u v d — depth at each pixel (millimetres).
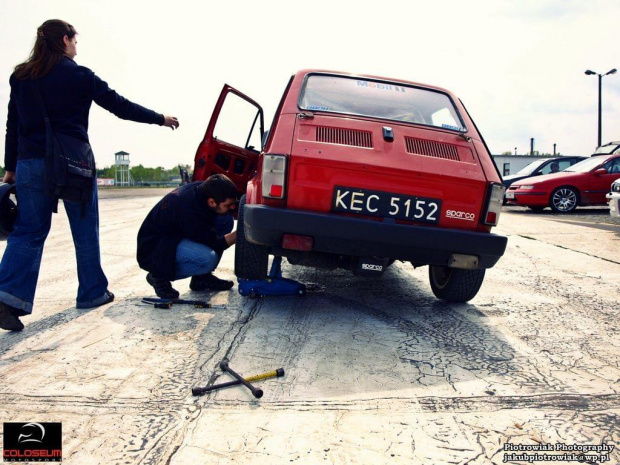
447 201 2961
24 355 2510
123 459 1646
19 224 2908
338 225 2793
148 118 3207
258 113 5512
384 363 2488
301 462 1635
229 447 1716
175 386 2176
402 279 4645
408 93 3602
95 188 3230
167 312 3281
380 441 1769
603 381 2328
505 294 4012
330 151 2904
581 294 4023
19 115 2879
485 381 2301
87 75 2934
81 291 3338
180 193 3375
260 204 2932
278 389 2164
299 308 3467
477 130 3414
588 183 11875
